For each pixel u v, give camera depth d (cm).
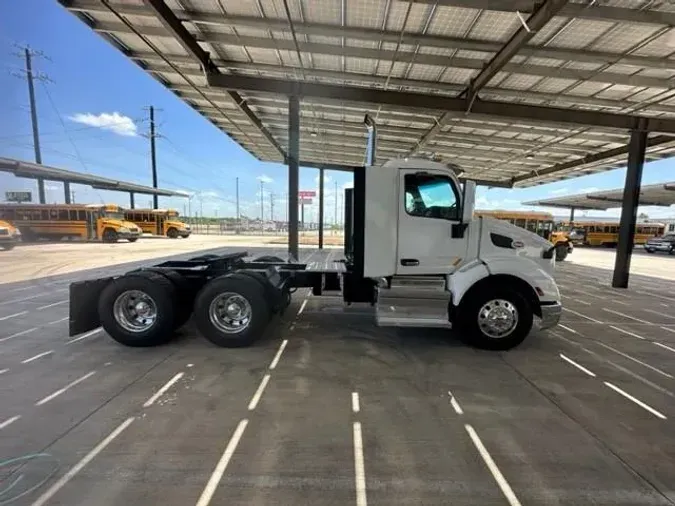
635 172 884
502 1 456
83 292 427
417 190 445
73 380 334
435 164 446
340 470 219
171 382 332
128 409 283
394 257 447
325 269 516
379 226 445
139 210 2981
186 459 225
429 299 443
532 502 197
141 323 425
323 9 513
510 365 390
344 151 1492
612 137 1002
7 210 2228
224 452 233
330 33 563
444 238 446
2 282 827
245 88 716
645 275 1211
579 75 648
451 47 578
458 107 749
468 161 1461
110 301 419
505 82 713
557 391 330
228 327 430
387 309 447
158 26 588
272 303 454
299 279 512
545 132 991
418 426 268
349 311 615
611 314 636
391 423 271
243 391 317
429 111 773
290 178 806
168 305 421
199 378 342
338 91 741
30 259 1275
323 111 961
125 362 379
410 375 359
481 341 434
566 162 1387
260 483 206
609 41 540
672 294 845
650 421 282
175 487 202
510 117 775
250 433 254
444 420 278
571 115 797
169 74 793
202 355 402
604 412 295
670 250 2438
